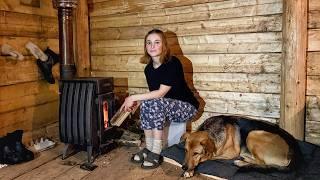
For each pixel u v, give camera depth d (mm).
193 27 2783
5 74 2629
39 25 2971
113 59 3316
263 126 2225
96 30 3381
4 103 2635
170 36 2920
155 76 2355
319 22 2236
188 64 2865
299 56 2262
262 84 2535
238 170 2035
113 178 2098
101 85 2387
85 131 2344
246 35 2551
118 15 3193
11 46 2674
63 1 2670
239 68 2619
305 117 2379
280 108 2441
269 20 2436
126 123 3066
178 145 2523
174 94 2383
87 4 3352
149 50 2305
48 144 2748
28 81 2863
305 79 2312
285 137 2152
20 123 2807
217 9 2646
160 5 2922
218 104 2768
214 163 2229
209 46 2732
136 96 2316
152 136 2396
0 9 2561
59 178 2111
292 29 2246
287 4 2252
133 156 2393
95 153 2496
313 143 2371
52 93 3154
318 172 1951
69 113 2404
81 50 3344
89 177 2121
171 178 2076
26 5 2814
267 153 2080
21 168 2285
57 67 3203
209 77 2773
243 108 2650
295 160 2027
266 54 2486
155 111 2273
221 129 2262
